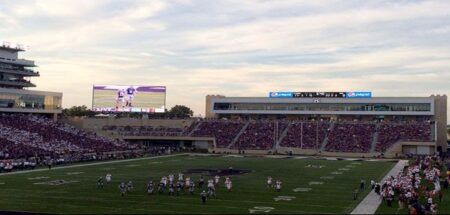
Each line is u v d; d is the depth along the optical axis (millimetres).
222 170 69938
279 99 133000
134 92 122188
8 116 100062
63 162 76375
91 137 106875
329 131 116375
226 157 96500
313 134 115938
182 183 50781
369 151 105000
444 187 52688
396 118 126062
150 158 91188
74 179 56938
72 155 83688
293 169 72688
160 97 122562
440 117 122750
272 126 122062
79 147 95375
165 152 105562
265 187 52344
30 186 50719
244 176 62719
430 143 104688
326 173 67250
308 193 48312
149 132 121500
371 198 45562
